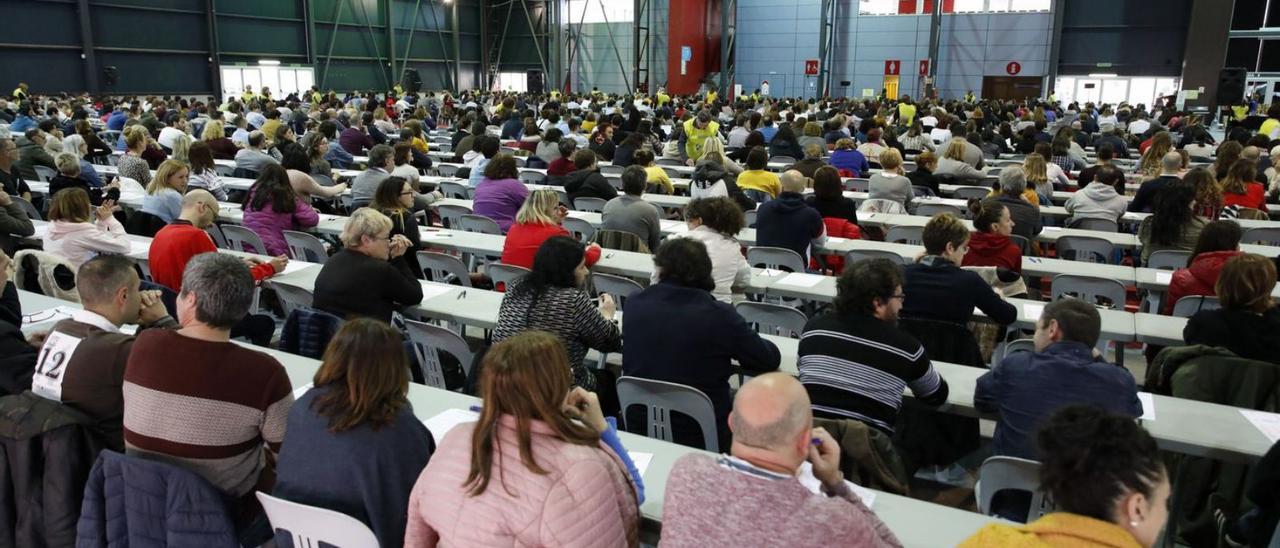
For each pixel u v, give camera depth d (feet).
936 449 10.05
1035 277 18.04
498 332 10.07
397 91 79.05
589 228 19.99
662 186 27.25
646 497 7.06
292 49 79.25
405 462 6.47
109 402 7.75
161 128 39.29
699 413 8.81
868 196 24.79
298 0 79.05
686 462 5.28
